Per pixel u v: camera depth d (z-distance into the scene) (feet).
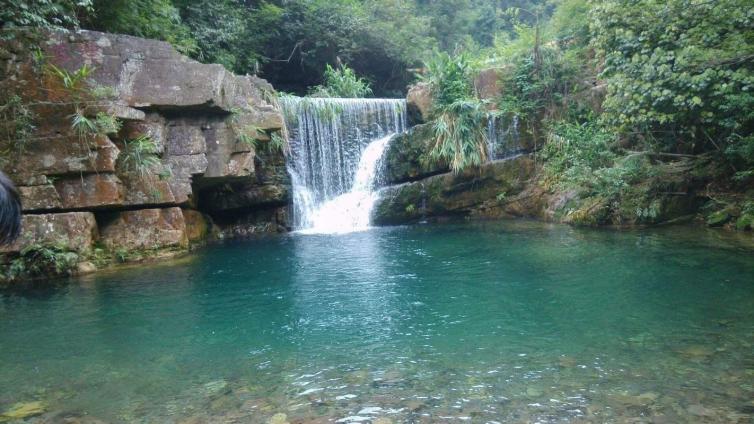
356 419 9.89
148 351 14.37
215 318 17.43
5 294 21.21
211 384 11.93
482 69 49.78
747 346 12.75
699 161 32.78
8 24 25.18
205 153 31.86
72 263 24.39
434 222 41.55
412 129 43.70
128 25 33.47
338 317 17.13
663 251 24.82
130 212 28.19
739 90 25.67
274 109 36.50
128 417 10.34
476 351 13.46
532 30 53.52
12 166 24.45
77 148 25.67
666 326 14.61
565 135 41.09
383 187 43.62
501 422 9.52
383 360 13.09
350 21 66.33
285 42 66.49
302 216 41.11
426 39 79.15
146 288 21.83
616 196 34.68
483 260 25.31
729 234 28.07
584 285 19.74
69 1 27.86
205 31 45.06
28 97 25.04
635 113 28.86
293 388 11.54
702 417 9.35
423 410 10.17
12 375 12.84
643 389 10.62
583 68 45.37
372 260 26.48
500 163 42.80
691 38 25.98
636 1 28.66
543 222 37.86
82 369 13.14
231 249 31.24
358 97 55.88
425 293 19.79
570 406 10.03
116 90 27.35
